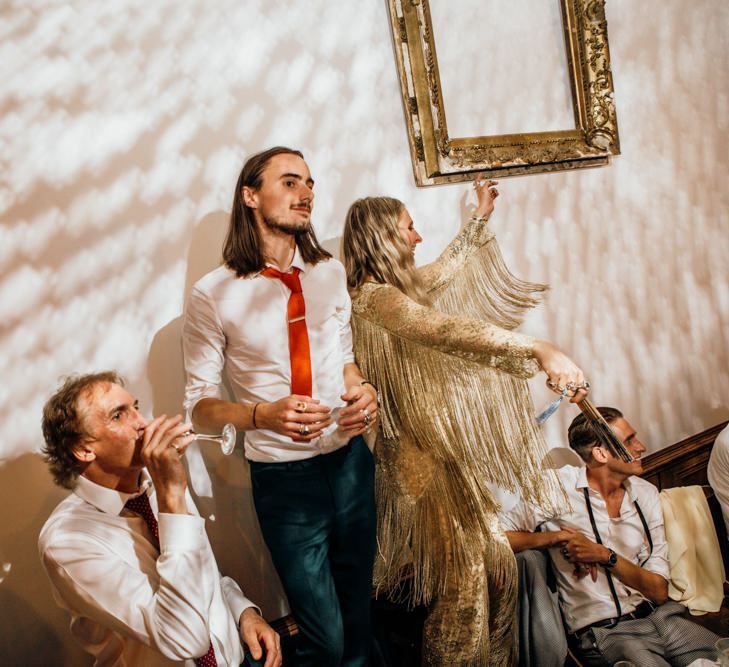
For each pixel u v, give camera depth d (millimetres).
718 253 2898
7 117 1498
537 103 2369
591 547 2047
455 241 2104
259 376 1581
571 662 2123
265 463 1601
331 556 1688
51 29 1543
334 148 1986
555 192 2426
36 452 1550
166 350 1734
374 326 1772
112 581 1229
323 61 1953
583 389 1523
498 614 1858
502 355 1584
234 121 1809
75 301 1593
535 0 2342
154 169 1692
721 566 2379
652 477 2705
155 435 1236
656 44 2660
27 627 1553
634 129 2617
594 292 2551
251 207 1583
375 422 1842
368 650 1746
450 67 2170
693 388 2854
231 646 1458
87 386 1267
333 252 2000
